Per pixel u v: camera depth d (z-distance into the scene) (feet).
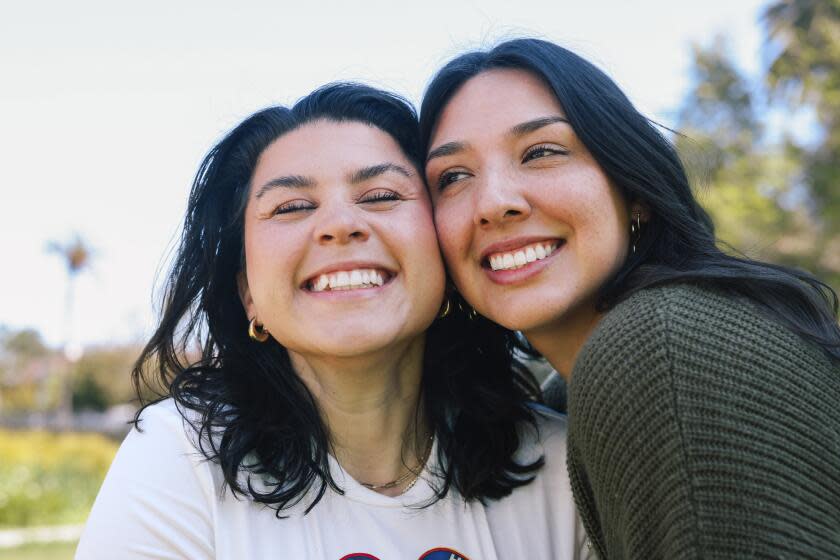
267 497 2.16
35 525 13.91
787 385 1.81
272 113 2.41
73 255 51.19
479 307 2.38
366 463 2.38
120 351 43.93
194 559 2.12
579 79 2.31
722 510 1.73
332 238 2.20
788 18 12.87
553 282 2.27
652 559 1.84
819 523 1.73
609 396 1.87
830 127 13.79
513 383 2.59
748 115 15.48
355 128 2.35
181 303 2.55
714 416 1.76
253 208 2.32
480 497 2.33
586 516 2.09
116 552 2.11
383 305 2.22
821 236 13.70
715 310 1.91
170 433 2.24
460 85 2.39
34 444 26.32
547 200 2.25
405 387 2.40
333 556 2.17
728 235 13.65
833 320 2.05
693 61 16.29
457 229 2.32
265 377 2.33
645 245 2.36
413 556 2.23
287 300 2.22
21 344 47.50
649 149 2.34
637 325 1.88
